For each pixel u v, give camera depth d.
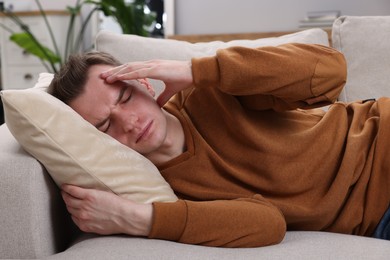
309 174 1.23
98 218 1.03
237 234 1.03
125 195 1.06
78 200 1.05
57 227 1.13
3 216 1.00
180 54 1.66
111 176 1.06
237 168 1.25
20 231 1.01
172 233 1.01
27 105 1.02
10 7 4.35
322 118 1.33
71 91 1.15
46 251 1.04
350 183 1.24
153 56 1.65
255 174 1.24
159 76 1.17
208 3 3.75
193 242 1.02
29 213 1.00
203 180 1.23
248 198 1.14
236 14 3.70
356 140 1.26
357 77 1.71
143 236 1.04
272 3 3.60
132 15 3.48
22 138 1.04
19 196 1.00
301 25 3.15
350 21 1.78
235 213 1.04
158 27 4.00
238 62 1.16
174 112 1.30
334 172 1.26
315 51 1.22
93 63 1.18
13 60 4.08
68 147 1.03
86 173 1.04
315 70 1.17
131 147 1.15
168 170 1.24
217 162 1.23
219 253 0.96
